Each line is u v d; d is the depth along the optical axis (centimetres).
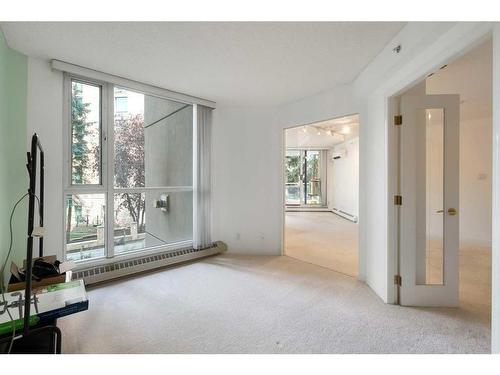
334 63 261
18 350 152
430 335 196
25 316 137
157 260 333
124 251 333
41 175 205
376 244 271
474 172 500
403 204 243
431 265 255
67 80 274
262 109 410
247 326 209
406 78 216
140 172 355
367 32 206
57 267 214
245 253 416
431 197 255
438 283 249
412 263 243
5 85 217
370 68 257
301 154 997
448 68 266
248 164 413
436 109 244
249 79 303
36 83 250
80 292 183
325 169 988
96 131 300
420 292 243
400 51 203
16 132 235
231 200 416
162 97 346
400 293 246
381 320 217
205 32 206
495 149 123
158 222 375
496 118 122
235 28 201
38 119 252
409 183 242
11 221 229
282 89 336
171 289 280
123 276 311
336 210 917
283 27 200
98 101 300
